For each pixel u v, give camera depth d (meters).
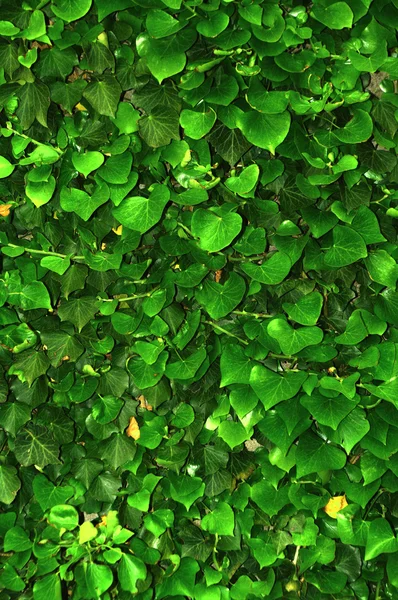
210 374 1.88
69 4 1.77
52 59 1.80
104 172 1.81
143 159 1.84
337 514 1.91
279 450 1.89
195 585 1.92
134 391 1.89
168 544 1.93
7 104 1.81
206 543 1.94
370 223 1.83
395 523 1.94
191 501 1.90
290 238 1.85
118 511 1.92
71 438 1.89
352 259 1.82
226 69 1.81
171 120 1.81
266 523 1.93
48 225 1.85
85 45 1.79
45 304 1.83
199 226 1.81
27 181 1.83
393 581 1.92
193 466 1.92
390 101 1.85
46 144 1.83
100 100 1.80
